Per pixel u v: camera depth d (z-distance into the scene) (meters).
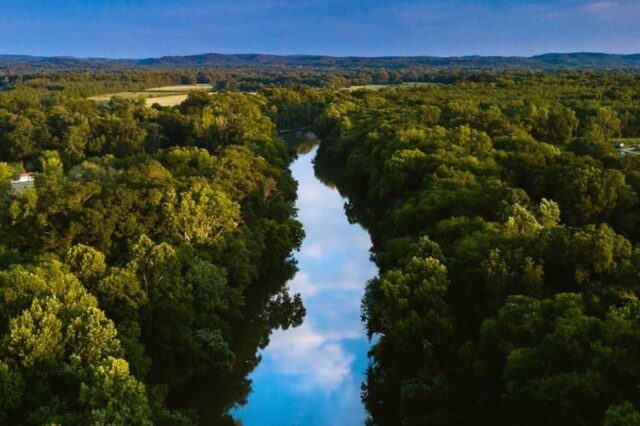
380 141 126.75
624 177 74.81
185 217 66.81
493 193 73.19
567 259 50.44
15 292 43.97
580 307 42.25
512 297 45.44
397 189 95.69
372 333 63.97
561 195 73.50
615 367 35.41
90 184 66.44
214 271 58.81
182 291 53.72
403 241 65.31
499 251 52.62
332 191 128.62
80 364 41.12
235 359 57.91
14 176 101.31
